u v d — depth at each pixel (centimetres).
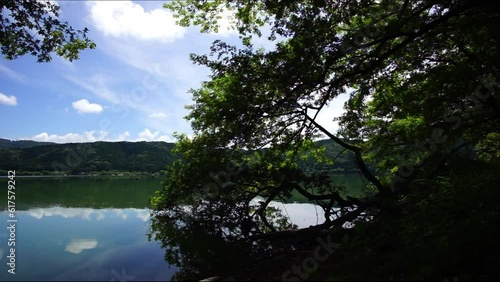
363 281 471
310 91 1024
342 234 857
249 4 1025
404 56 1159
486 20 819
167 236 1008
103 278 598
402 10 854
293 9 915
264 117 1141
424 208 679
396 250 560
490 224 486
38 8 966
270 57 958
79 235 948
